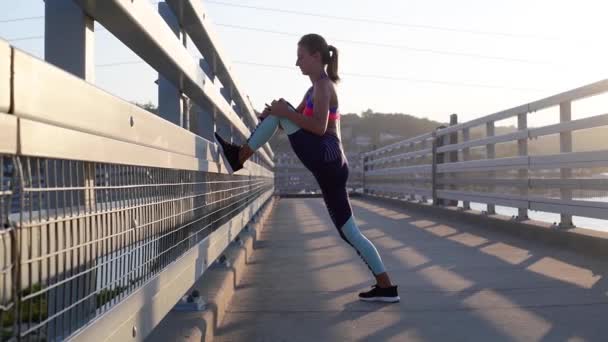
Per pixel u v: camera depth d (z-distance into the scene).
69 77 1.43
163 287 2.38
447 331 3.23
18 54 1.19
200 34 4.09
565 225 6.61
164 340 2.60
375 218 10.93
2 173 1.18
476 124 9.31
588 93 5.89
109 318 1.69
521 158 7.49
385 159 16.94
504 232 7.85
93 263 1.66
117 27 2.18
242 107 7.32
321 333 3.23
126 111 1.89
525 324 3.35
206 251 3.54
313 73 3.81
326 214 12.12
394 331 3.24
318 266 5.44
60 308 1.44
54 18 1.91
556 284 4.43
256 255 6.20
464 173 10.78
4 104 1.14
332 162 3.78
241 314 3.68
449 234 7.93
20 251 1.23
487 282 4.55
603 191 5.96
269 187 13.80
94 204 1.68
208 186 3.79
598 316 3.50
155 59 2.72
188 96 3.80
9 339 1.18
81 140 1.51
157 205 2.43
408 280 4.67
